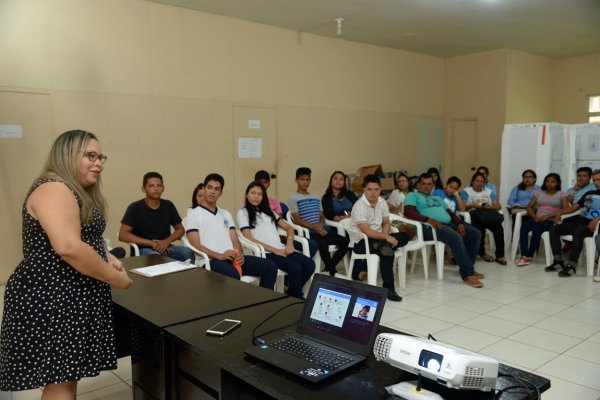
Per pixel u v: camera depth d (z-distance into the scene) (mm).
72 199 1561
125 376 2727
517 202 5988
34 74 4566
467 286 4539
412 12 5777
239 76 6012
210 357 1514
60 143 1612
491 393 1307
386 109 7785
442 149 8812
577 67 8578
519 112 8188
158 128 5387
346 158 7305
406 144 8156
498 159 8070
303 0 5250
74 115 4820
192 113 5637
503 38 7176
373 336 1478
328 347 1540
